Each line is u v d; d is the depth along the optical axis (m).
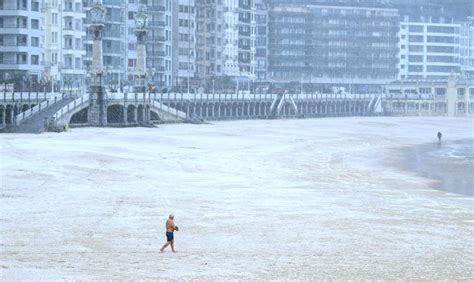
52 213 194.00
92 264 147.88
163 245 162.50
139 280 138.62
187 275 142.12
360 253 160.00
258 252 159.75
